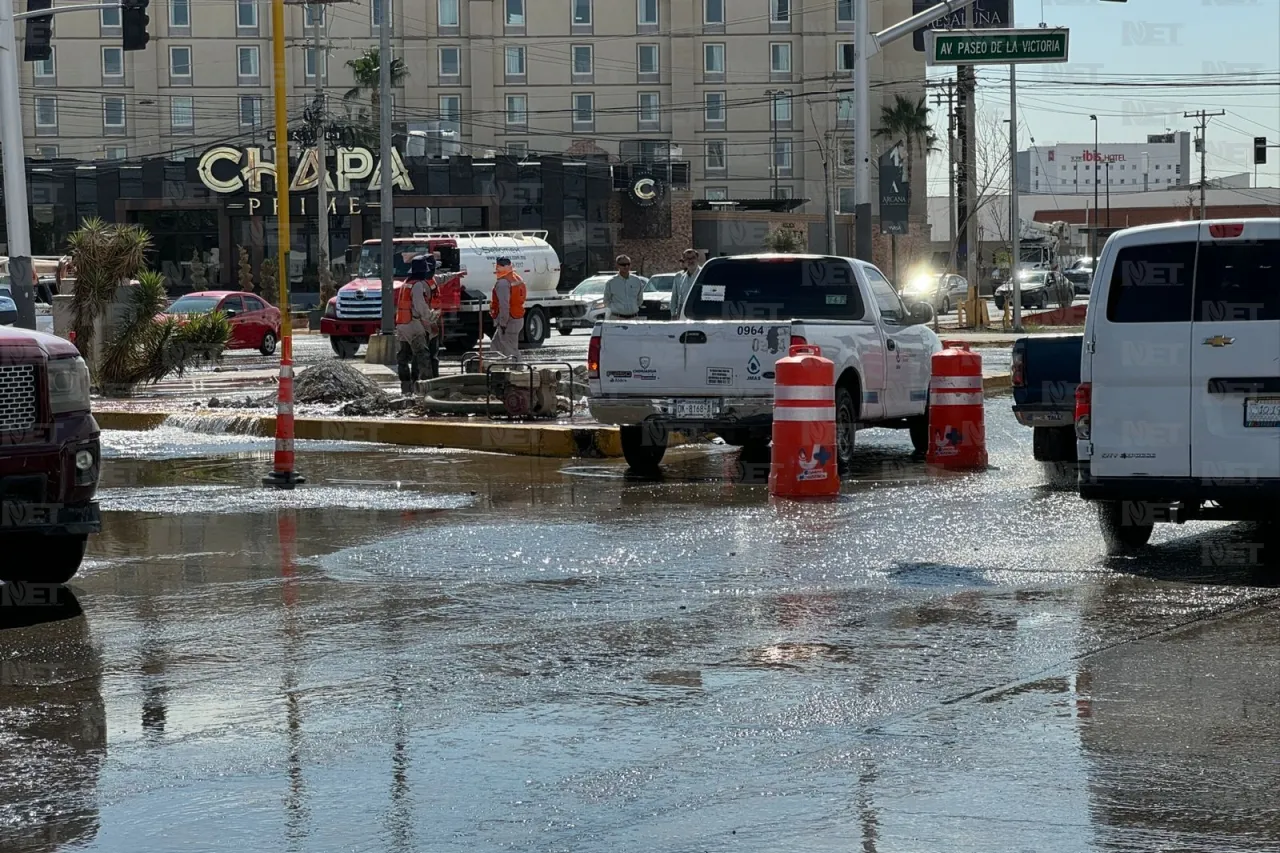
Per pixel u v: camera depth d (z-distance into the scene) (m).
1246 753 7.32
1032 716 7.99
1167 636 9.81
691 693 8.50
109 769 7.23
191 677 8.96
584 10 131.25
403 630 10.12
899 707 8.16
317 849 6.16
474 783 6.97
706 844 6.16
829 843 6.15
